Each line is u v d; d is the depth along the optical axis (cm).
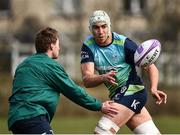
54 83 2011
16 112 1981
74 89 2016
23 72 2016
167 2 10538
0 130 5222
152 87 2230
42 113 1981
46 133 1970
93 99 2052
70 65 11319
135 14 11631
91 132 4962
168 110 7525
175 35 10306
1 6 11875
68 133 4850
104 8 11406
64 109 7375
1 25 11738
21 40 11431
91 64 2248
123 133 4703
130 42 2256
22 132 1981
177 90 7919
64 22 11825
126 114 2228
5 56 11119
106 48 2247
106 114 2091
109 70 2258
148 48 2219
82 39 11525
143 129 2280
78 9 11838
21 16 11694
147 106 7456
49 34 2058
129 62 2262
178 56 10012
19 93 2005
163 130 5219
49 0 11781
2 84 7781
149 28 10806
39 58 2030
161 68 9925
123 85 2252
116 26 11300
